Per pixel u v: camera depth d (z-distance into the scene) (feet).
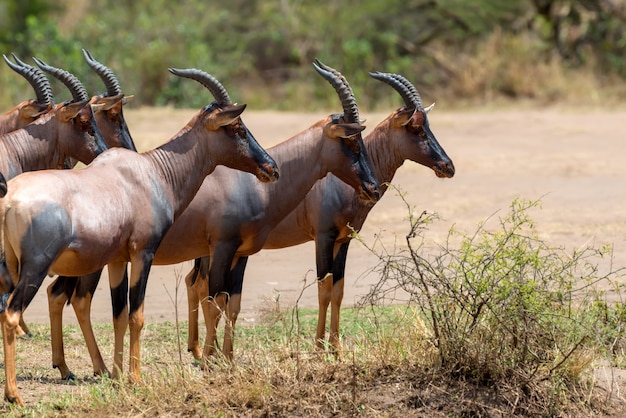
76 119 109.81
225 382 89.76
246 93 383.04
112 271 95.40
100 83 301.63
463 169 215.92
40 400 90.38
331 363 90.33
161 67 341.82
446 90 360.48
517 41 356.38
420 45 402.93
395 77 112.68
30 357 108.68
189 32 371.76
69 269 88.84
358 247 157.48
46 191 85.15
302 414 84.17
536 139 252.62
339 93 104.42
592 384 89.35
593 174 208.74
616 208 176.96
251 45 420.36
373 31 396.78
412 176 208.95
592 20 374.43
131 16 391.24
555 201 184.65
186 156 98.02
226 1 435.12
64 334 118.42
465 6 392.68
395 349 92.02
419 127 112.16
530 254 91.91
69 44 315.99
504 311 88.22
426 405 84.99
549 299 90.17
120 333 95.76
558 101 330.75
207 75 98.43
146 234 93.61
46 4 395.34
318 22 403.75
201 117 98.84
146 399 87.76
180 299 136.67
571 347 91.71
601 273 133.08
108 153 93.20
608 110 306.35
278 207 104.94
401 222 171.94
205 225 102.47
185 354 111.14
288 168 104.78
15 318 84.07
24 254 83.82
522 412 85.61
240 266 106.42
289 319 118.32
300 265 152.35
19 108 117.39
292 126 267.59
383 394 86.17
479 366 87.51
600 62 358.64
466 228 164.76
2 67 326.24
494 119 284.20
